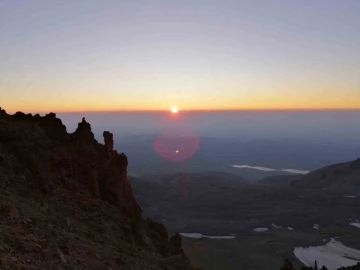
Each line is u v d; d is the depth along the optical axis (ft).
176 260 88.69
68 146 110.32
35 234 52.29
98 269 51.83
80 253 55.72
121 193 121.80
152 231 131.75
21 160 85.87
